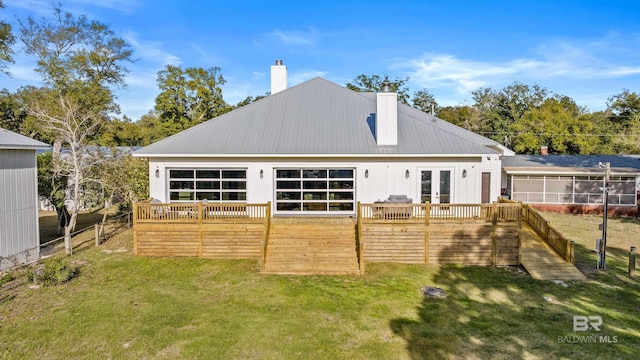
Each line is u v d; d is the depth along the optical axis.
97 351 7.36
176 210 14.09
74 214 15.65
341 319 9.03
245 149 15.54
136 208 13.96
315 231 13.91
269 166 15.80
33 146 13.59
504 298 10.50
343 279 11.81
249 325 8.60
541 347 7.83
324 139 16.22
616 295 10.77
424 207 13.96
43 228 20.34
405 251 13.56
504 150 18.92
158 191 15.86
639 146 42.12
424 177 15.59
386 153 15.05
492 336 8.30
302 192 15.94
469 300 10.33
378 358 7.35
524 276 12.32
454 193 15.48
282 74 21.44
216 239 13.90
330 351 7.57
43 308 9.27
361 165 15.63
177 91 37.78
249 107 18.78
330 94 19.77
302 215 15.91
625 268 13.24
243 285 11.14
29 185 13.90
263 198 15.92
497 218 13.43
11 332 8.02
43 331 8.09
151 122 50.03
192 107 39.12
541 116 41.25
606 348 7.80
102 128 26.36
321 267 12.38
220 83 40.44
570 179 25.16
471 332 8.48
